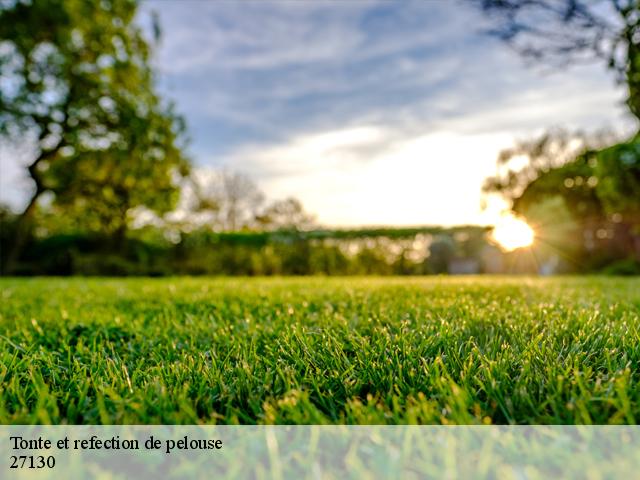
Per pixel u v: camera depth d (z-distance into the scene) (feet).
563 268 65.46
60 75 59.57
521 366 4.69
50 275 55.83
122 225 65.77
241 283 23.45
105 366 5.33
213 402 4.16
